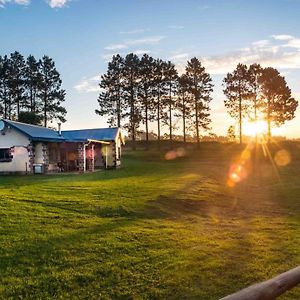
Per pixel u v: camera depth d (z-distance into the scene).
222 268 8.30
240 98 73.56
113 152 38.00
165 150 66.19
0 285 7.01
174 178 25.53
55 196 16.03
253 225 13.18
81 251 8.97
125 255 8.84
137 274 7.78
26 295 6.70
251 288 3.11
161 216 13.97
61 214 12.73
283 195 21.53
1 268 7.76
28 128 32.78
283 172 37.56
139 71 70.00
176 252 9.26
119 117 70.44
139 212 14.09
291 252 9.65
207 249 9.70
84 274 7.64
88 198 15.93
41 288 7.00
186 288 7.20
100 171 32.72
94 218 12.54
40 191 17.42
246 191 23.11
